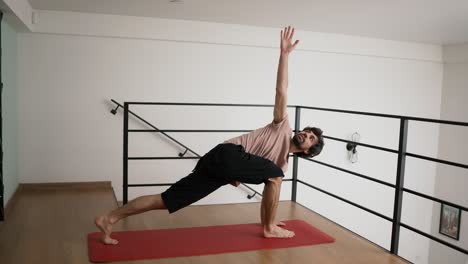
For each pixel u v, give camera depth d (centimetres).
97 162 491
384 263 275
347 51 572
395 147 624
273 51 545
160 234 307
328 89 581
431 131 643
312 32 552
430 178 650
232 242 296
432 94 638
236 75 534
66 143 479
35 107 465
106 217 280
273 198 297
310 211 380
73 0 400
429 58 618
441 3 369
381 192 621
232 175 278
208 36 509
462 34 520
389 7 392
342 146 595
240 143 293
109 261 257
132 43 490
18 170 463
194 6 418
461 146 614
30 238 298
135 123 500
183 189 281
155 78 502
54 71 467
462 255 610
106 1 403
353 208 610
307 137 295
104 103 487
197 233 312
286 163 300
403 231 639
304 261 271
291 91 564
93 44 477
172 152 516
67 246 284
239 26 520
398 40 594
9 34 396
